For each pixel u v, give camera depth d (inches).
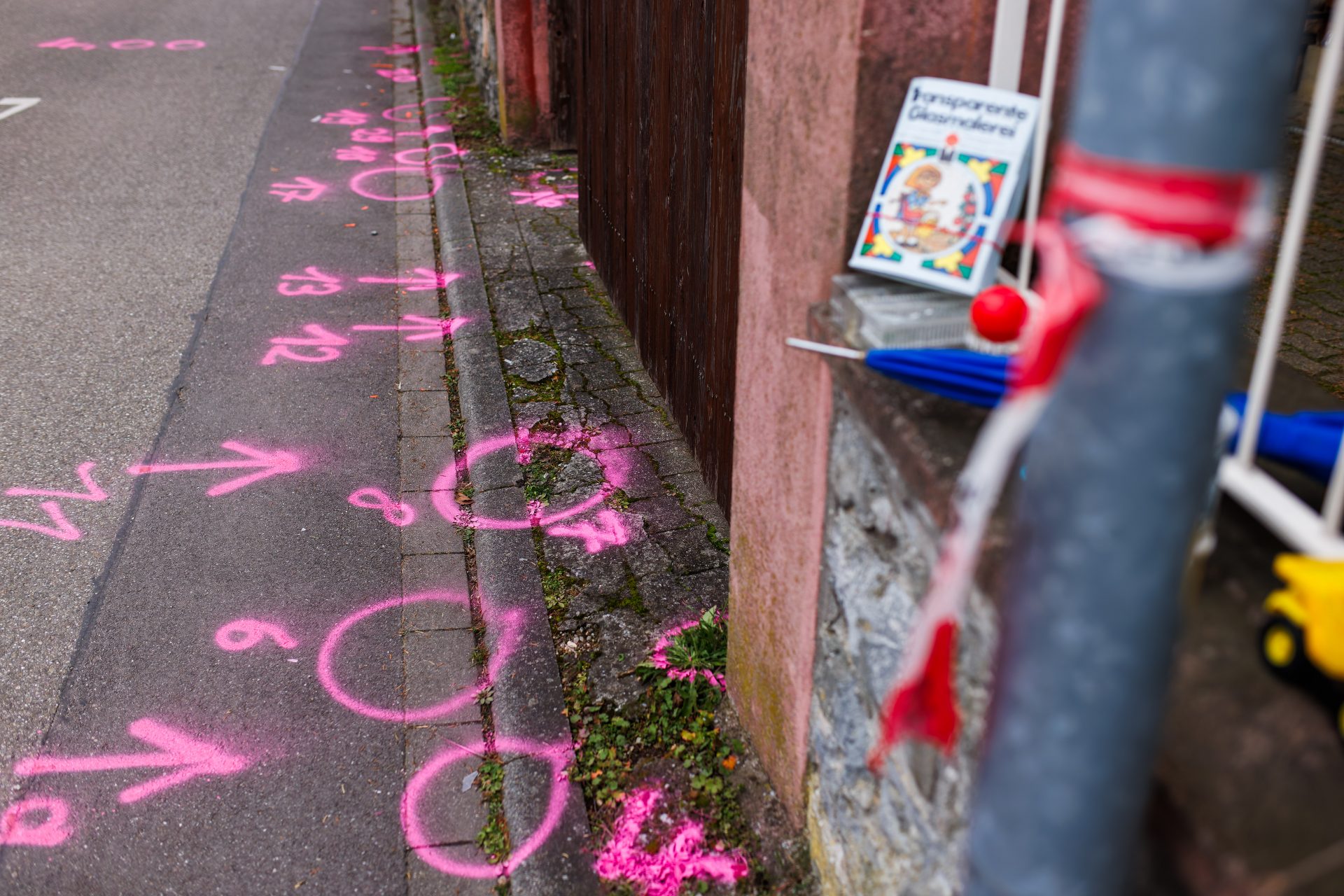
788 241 81.8
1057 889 40.5
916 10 67.0
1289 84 31.0
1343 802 42.0
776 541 91.4
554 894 92.7
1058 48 68.2
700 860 95.2
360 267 228.4
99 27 451.8
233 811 102.7
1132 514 34.5
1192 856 42.1
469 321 199.0
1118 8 31.2
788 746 95.8
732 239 125.0
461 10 414.6
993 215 68.2
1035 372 34.5
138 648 122.3
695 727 109.2
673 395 164.7
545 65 285.4
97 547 138.7
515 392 174.4
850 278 73.7
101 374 181.2
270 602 130.1
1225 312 32.4
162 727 112.0
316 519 145.7
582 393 174.4
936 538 61.3
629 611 126.3
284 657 121.5
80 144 302.4
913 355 66.1
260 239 241.3
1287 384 74.3
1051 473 35.9
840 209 72.7
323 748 109.9
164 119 328.8
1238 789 42.8
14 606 128.0
